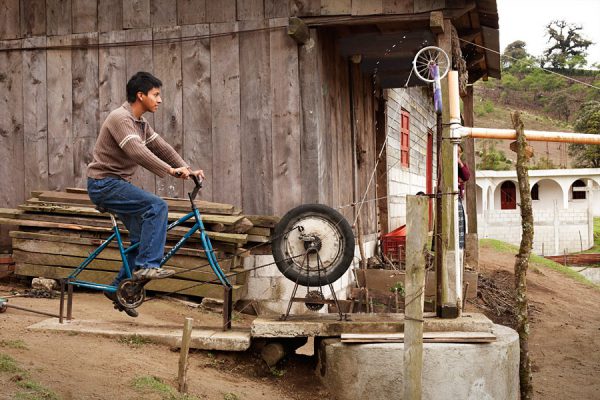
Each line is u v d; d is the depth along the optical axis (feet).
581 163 177.47
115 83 29.43
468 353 18.92
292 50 27.94
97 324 21.06
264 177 28.17
